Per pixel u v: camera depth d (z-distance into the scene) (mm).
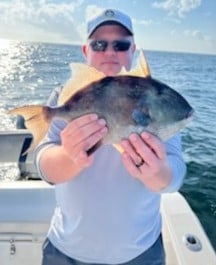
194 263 1970
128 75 1379
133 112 1344
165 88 1397
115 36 1818
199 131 11836
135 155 1359
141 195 1711
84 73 1392
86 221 1738
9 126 9320
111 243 1745
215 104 18938
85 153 1361
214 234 5152
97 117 1358
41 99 17422
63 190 1774
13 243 2408
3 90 19984
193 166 8281
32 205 2383
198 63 58406
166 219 2348
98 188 1706
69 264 1828
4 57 51781
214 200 6402
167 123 1386
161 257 1854
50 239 1893
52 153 1652
